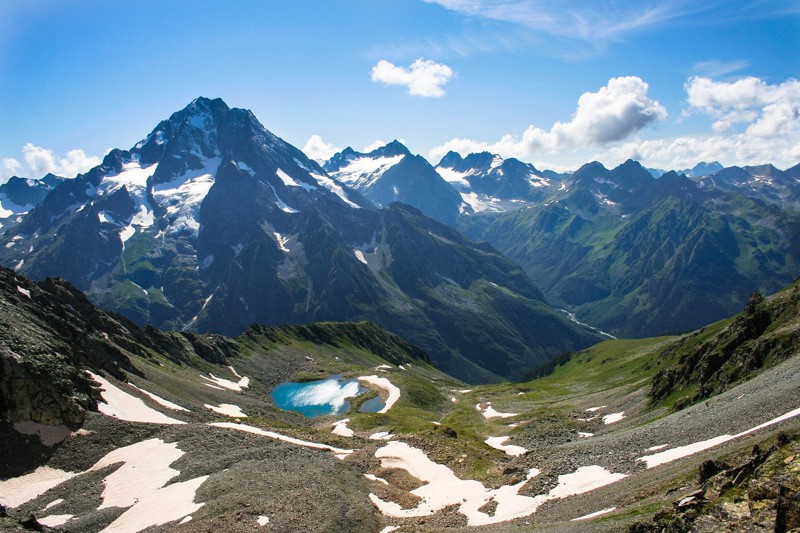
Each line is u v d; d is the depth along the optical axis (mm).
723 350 95438
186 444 77562
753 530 24062
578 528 37406
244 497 58375
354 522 55031
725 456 39000
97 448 77375
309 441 90812
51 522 58781
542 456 70125
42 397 79875
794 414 47281
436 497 64188
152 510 58562
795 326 83625
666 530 29172
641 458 56750
